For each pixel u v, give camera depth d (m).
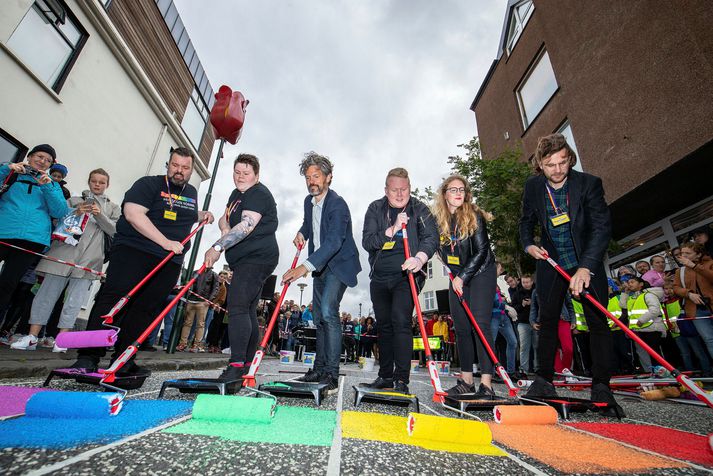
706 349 4.43
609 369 2.24
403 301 2.52
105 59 7.09
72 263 3.64
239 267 2.28
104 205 4.10
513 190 7.91
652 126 5.85
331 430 1.41
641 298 4.92
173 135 9.67
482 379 2.57
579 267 2.32
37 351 3.31
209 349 7.62
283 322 11.20
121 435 1.13
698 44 5.14
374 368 7.61
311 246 2.94
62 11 6.09
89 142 6.75
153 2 8.73
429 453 1.20
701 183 5.95
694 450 1.38
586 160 7.29
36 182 3.28
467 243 2.79
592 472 1.09
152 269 2.34
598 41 7.09
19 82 5.35
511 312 6.23
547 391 2.35
